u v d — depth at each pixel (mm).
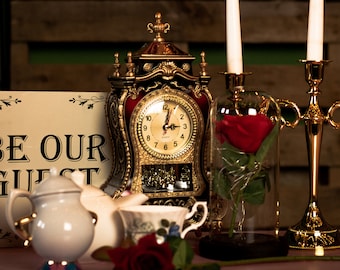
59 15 3324
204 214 1624
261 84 3441
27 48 3309
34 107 1782
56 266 1469
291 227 1783
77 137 1811
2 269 1538
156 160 1752
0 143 1759
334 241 1736
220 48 3480
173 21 3391
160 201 1746
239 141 1624
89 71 3336
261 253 1588
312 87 1773
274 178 1675
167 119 1759
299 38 3484
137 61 1777
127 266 1319
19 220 1460
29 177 1781
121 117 1724
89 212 1519
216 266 1367
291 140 3457
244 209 1654
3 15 3113
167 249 1322
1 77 3109
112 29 3355
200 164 1785
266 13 3465
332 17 3504
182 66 1768
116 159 1804
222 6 3428
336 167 3500
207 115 1787
